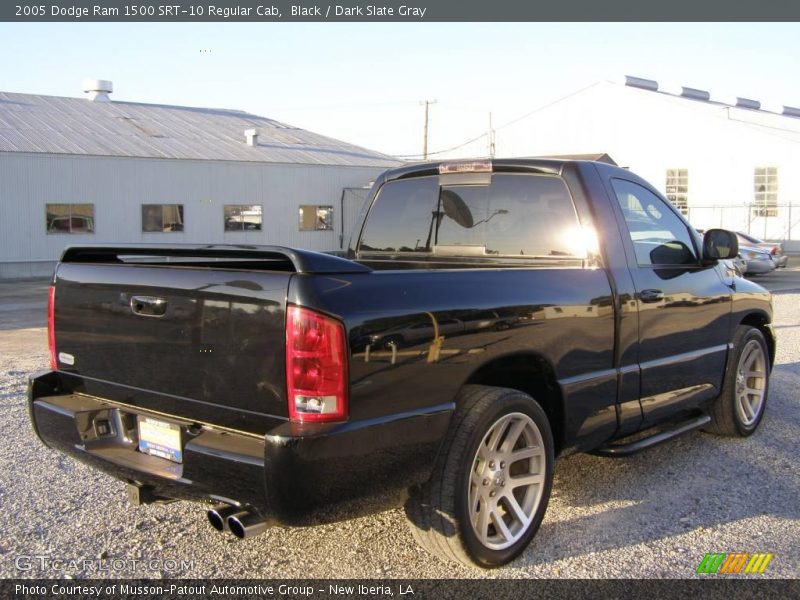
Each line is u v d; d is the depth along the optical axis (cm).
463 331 356
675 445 575
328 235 3694
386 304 327
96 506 446
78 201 2917
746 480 500
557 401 414
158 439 358
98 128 3353
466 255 504
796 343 1043
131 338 361
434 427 343
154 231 3122
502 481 378
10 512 434
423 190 529
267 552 392
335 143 4172
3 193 2747
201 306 333
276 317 309
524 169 479
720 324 550
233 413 326
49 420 391
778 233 4053
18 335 1229
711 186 4231
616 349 445
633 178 501
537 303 395
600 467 525
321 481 306
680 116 4303
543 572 372
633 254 469
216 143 3566
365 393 317
